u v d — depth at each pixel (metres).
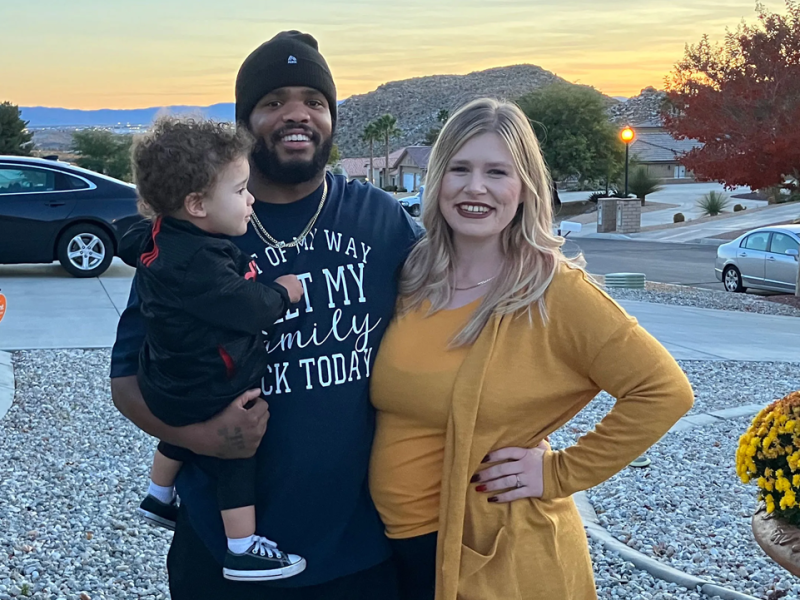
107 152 53.41
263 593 2.28
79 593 3.72
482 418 2.16
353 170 100.19
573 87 58.38
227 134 2.07
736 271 17.30
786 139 19.02
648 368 2.09
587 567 2.29
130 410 2.18
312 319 2.24
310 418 2.22
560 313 2.16
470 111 2.27
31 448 5.61
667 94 22.08
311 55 2.29
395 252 2.41
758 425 3.38
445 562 2.14
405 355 2.26
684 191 56.84
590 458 2.15
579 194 56.50
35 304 10.15
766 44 20.31
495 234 2.26
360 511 2.34
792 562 3.07
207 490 2.28
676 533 4.64
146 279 2.08
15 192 11.80
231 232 2.12
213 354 2.05
